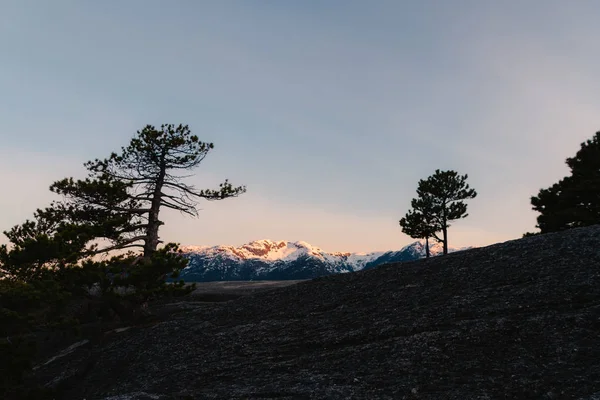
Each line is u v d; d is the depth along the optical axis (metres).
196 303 31.14
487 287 15.65
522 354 10.45
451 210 44.19
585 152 35.66
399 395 9.38
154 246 29.38
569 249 17.41
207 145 30.91
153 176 30.66
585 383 8.73
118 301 24.05
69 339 22.83
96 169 30.31
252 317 19.69
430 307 15.03
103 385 15.30
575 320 11.46
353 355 12.27
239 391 11.08
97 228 25.05
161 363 15.86
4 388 15.73
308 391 10.26
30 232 27.08
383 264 24.44
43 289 20.20
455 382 9.64
